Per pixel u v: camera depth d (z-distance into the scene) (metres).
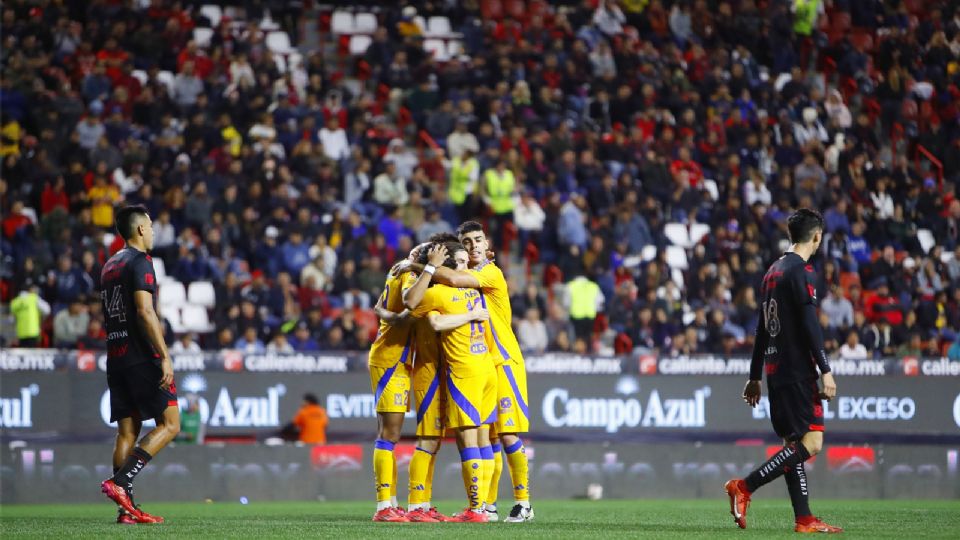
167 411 34.75
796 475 32.34
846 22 112.19
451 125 93.88
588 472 63.62
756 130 98.88
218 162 84.56
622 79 99.06
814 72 109.31
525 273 83.50
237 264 77.25
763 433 65.81
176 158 85.75
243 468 60.66
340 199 86.44
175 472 59.84
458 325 35.19
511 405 37.41
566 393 63.91
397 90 98.00
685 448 64.81
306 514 44.66
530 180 87.62
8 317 72.62
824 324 74.44
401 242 77.00
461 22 108.88
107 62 91.88
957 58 109.50
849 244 88.00
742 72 102.75
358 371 62.94
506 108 94.25
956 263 86.00
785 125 97.56
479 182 85.69
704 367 65.50
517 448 37.47
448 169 90.94
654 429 64.75
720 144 96.50
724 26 108.50
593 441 63.97
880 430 66.31
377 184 85.75
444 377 36.06
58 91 87.56
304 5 106.62
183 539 28.94
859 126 101.06
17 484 58.56
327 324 71.44
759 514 44.28
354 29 106.62
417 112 95.81
